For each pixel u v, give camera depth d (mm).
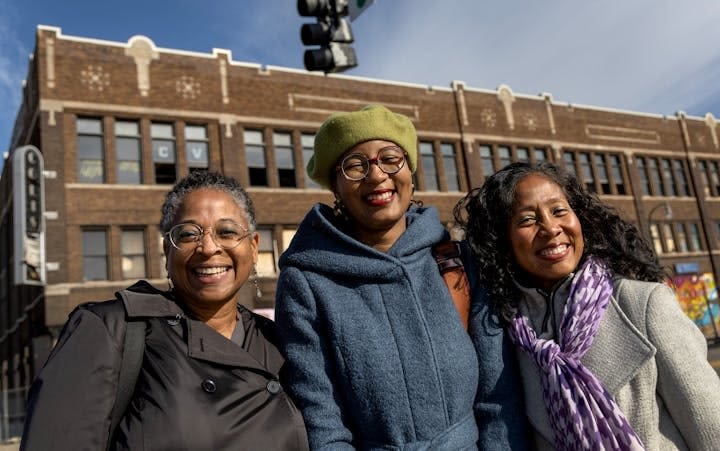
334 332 2158
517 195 2324
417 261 2318
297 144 18188
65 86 15023
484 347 2242
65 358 1691
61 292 13859
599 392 1971
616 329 2070
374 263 2230
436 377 2102
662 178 27141
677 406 1953
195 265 2096
